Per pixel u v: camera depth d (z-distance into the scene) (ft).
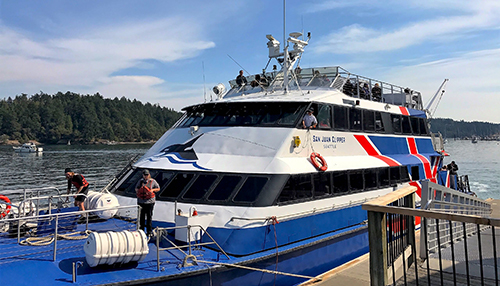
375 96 43.52
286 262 25.31
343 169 31.58
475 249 27.48
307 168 28.58
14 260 20.27
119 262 20.24
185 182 26.99
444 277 20.70
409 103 51.01
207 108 32.19
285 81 35.55
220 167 27.27
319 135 31.09
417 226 40.45
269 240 24.89
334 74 38.78
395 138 41.32
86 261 20.61
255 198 25.43
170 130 34.04
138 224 23.22
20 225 24.72
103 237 19.84
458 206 35.01
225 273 22.15
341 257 30.19
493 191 102.99
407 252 22.29
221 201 25.48
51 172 148.56
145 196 24.21
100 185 100.53
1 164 182.19
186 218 23.48
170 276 20.26
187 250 23.22
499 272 21.71
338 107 33.76
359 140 35.47
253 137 28.91
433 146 51.37
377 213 16.14
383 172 36.58
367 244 33.47
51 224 24.80
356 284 26.76
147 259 21.72
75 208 27.71
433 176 47.78
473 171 148.15
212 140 29.60
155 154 31.68
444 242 28.94
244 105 30.83
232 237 23.86
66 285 18.37
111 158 223.92
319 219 28.58
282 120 29.63
